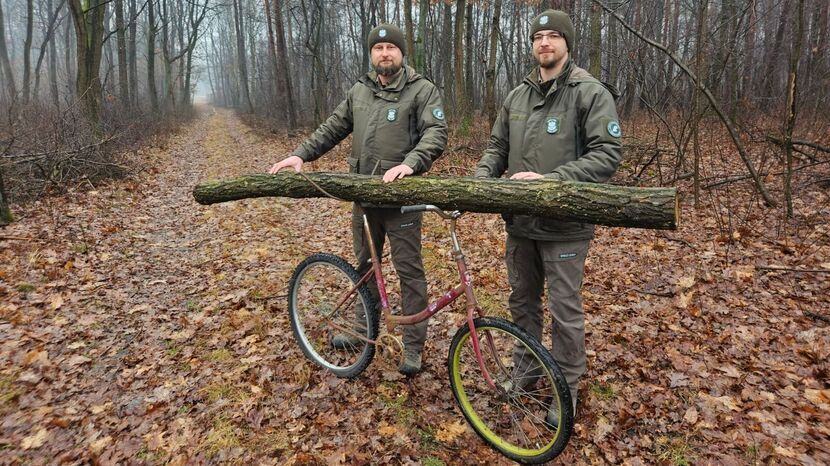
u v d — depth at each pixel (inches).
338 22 1085.8
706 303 158.2
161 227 266.7
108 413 111.6
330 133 127.3
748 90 457.7
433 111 113.3
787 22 428.8
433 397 116.6
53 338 142.3
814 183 261.6
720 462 95.0
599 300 165.0
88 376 125.7
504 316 159.2
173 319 158.7
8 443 100.9
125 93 741.3
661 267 187.6
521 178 95.2
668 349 133.6
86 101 462.0
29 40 808.3
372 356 119.0
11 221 243.3
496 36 415.5
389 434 104.6
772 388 116.0
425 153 109.3
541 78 100.0
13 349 134.5
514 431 104.3
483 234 238.8
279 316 159.3
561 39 94.9
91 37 486.0
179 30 1471.5
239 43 1309.1
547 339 138.8
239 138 800.9
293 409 113.1
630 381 121.1
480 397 114.4
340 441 102.7
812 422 104.5
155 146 585.9
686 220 235.9
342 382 122.3
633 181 309.4
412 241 117.3
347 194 115.8
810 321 144.0
